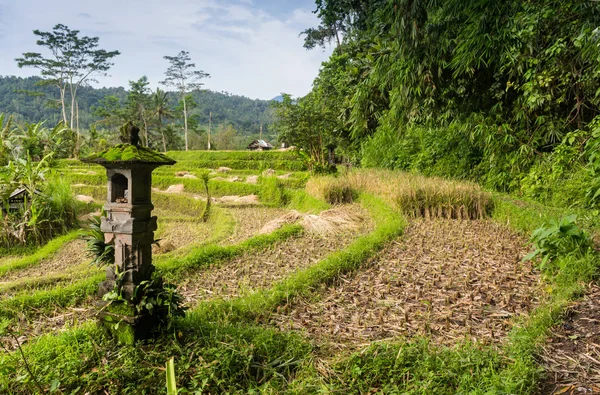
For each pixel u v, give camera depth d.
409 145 13.69
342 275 5.23
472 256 6.01
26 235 9.30
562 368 2.73
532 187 8.52
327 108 18.91
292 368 2.92
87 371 2.68
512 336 3.14
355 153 18.81
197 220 12.64
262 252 6.84
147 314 2.98
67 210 10.41
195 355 2.88
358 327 3.72
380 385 2.65
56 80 55.31
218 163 30.06
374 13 13.88
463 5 4.91
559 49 6.45
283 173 21.69
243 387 2.70
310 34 28.19
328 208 11.12
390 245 6.74
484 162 10.83
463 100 7.73
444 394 2.42
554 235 4.82
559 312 3.47
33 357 2.76
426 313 3.96
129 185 2.92
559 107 8.35
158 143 57.28
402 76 6.25
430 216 9.41
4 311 4.21
